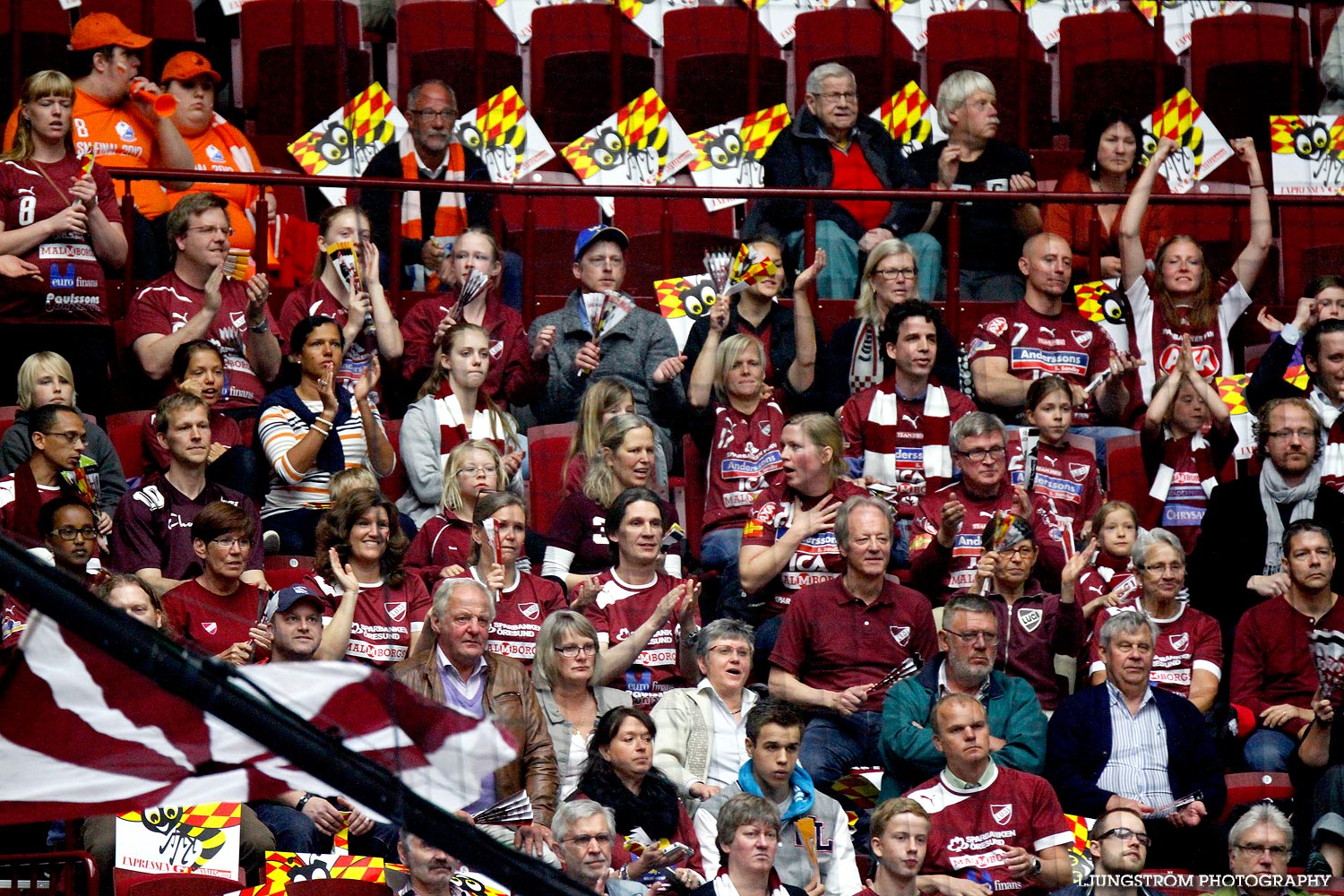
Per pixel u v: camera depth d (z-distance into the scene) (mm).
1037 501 29922
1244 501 29812
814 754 26047
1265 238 34438
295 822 23734
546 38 41625
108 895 22547
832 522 27484
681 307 33438
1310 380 32625
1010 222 36344
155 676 13609
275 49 39875
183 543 27516
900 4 43188
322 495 29250
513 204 38062
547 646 25188
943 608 28172
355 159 36844
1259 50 43844
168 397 27984
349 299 32031
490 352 31797
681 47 42031
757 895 22516
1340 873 24922
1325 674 27656
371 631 26266
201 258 31406
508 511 26828
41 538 25391
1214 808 25891
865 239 35344
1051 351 32969
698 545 31125
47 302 30797
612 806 23719
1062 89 43094
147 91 34969
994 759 25719
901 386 31031
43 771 14430
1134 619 26188
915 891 23422
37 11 39094
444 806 14781
